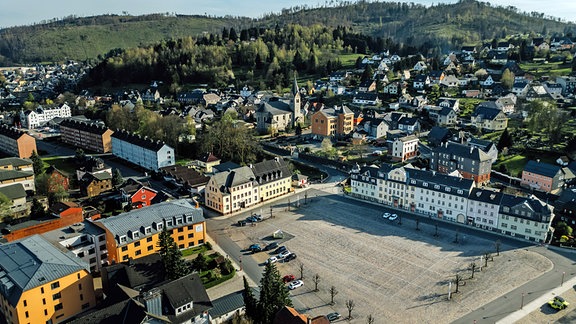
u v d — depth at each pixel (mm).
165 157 191750
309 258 113375
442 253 114688
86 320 73188
